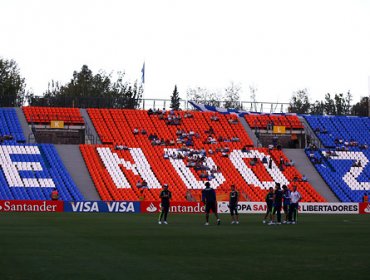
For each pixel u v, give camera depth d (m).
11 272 15.86
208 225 38.06
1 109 82.38
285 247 23.25
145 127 84.75
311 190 76.75
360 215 59.47
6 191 65.50
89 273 15.80
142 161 76.62
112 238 26.75
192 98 142.75
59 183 68.75
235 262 18.34
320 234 30.95
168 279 14.94
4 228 33.06
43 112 83.19
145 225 37.25
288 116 93.69
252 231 32.62
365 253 21.23
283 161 81.38
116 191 69.56
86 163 74.31
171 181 73.38
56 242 24.41
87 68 145.00
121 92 141.75
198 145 82.69
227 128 88.12
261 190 74.69
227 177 76.31
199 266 17.34
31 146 75.00
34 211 57.22
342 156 85.56
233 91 142.38
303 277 15.48
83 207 58.44
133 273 15.87
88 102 93.06
